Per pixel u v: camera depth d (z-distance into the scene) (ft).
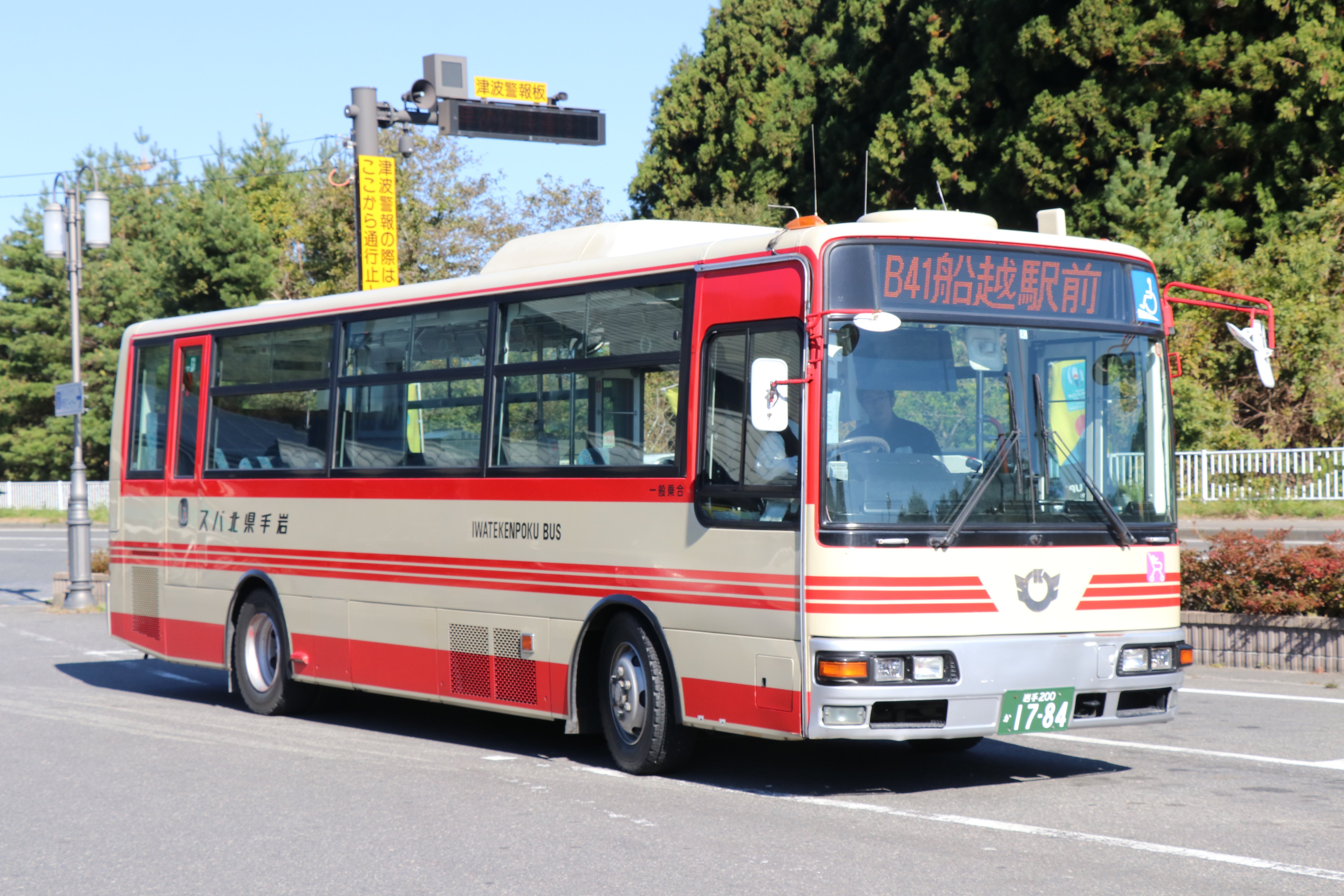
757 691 24.41
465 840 22.20
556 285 29.53
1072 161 118.01
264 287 167.63
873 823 22.94
